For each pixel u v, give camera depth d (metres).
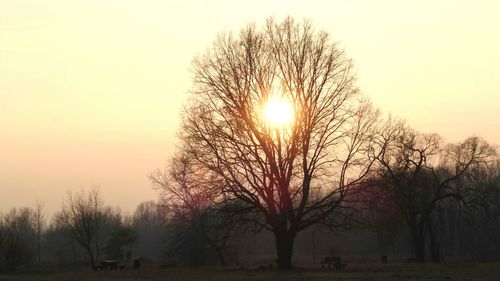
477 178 78.88
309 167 47.22
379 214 51.34
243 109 46.25
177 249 66.88
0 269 71.25
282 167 46.81
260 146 46.66
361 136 47.59
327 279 35.72
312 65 47.03
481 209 83.56
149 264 78.50
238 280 35.88
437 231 90.50
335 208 47.19
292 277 38.09
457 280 34.25
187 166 47.19
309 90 46.81
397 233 78.00
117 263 63.06
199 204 51.34
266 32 47.84
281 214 47.62
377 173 51.78
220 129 46.12
